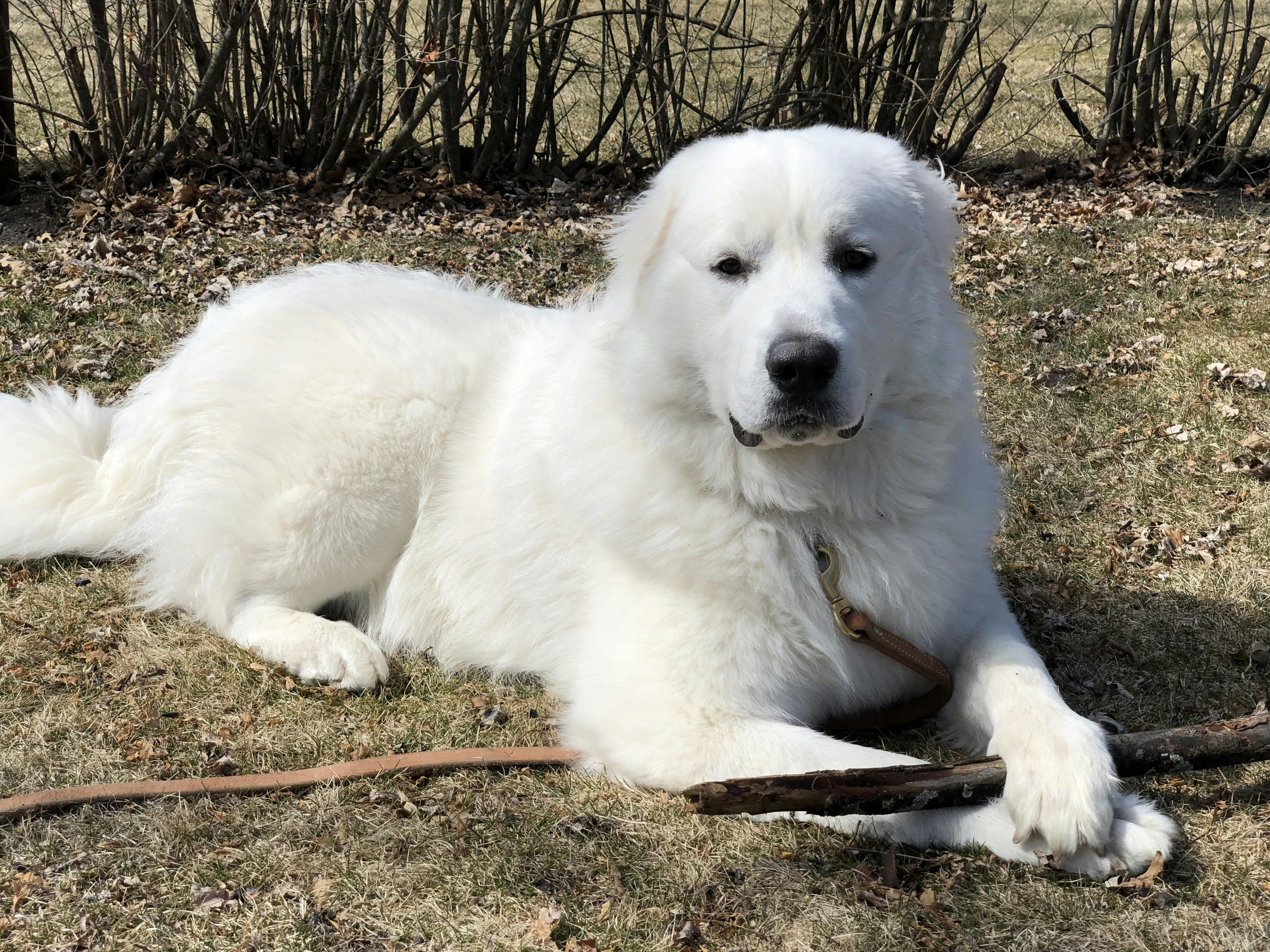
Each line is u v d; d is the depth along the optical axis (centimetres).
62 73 777
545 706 327
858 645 295
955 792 254
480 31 805
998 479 328
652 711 284
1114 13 918
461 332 367
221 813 271
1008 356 569
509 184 852
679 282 280
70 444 385
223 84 797
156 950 233
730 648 282
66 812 269
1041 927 239
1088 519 423
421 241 721
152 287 611
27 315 570
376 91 821
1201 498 433
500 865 258
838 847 265
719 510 283
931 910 244
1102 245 732
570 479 306
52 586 369
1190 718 313
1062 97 936
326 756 299
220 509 348
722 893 251
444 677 343
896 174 287
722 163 280
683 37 884
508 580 337
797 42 884
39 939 234
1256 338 579
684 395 282
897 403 283
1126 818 255
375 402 346
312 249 688
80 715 308
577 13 880
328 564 351
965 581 303
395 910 245
